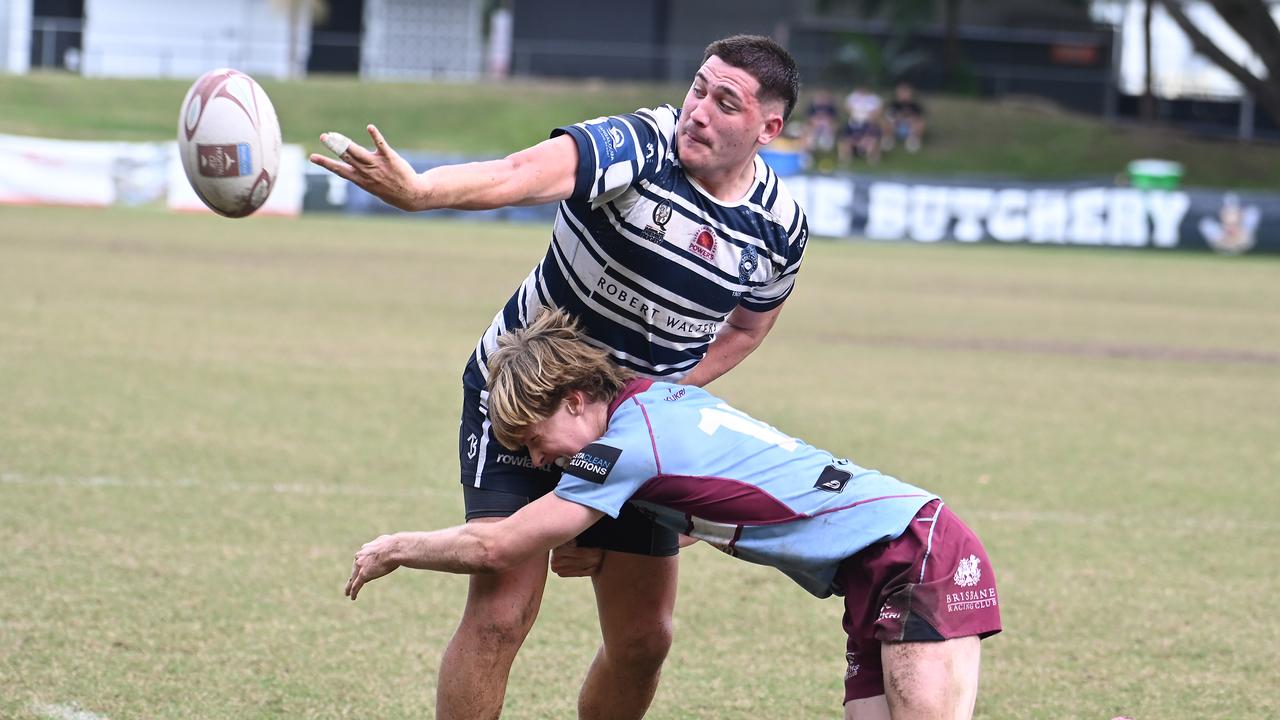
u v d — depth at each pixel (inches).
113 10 6131.9
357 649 668.7
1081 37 6058.1
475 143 5007.4
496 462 524.7
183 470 1007.6
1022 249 4010.8
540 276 529.7
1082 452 1237.1
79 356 1481.3
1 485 934.4
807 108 5408.5
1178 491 1093.8
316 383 1401.3
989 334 2132.1
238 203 466.6
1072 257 3796.8
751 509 471.2
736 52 484.7
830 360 1775.3
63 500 906.1
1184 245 4020.7
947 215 4094.5
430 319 1950.1
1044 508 1019.3
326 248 3021.7
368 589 765.3
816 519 470.9
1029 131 5329.7
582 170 470.6
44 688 593.3
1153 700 644.1
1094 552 903.1
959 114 5413.4
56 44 6008.9
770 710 618.5
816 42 5900.6
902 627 459.2
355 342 1701.5
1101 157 5142.7
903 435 1274.6
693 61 5871.1
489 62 6397.6
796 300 2519.7
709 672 665.0
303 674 630.5
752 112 485.1
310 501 940.6
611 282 512.1
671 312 518.9
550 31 5856.3
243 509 910.4
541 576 512.4
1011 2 6058.1
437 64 6432.1
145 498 923.4
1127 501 1051.3
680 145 494.9
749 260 520.1
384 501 949.8
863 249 3841.0
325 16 6304.1
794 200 530.9
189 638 668.1
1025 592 812.0
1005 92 5974.4
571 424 487.8
